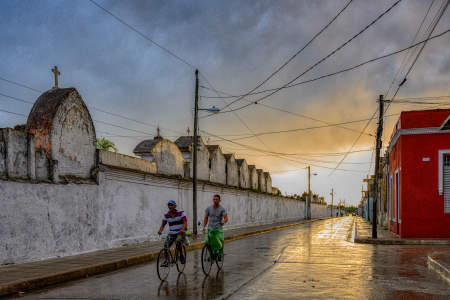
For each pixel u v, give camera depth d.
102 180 13.73
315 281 8.27
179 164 20.78
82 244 12.55
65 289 7.59
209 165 25.42
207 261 9.09
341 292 7.16
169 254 8.70
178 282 8.17
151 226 17.34
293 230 30.50
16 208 10.06
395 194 23.22
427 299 6.64
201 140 23.75
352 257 12.62
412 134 19.31
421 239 18.14
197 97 21.25
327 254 13.51
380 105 19.70
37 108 11.97
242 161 32.34
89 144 13.35
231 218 29.22
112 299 6.66
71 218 12.09
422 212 18.97
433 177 18.91
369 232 25.52
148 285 7.88
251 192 34.25
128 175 15.45
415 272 9.55
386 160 30.05
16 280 7.50
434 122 18.92
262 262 11.38
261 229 28.59
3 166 9.85
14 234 9.95
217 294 6.97
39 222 10.80
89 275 9.25
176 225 9.01
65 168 12.09
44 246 10.90
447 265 9.15
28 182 10.45
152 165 17.66
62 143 12.00
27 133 10.66
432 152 18.98
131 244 15.53
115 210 14.59
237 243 18.41
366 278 8.67
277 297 6.74
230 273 9.34
